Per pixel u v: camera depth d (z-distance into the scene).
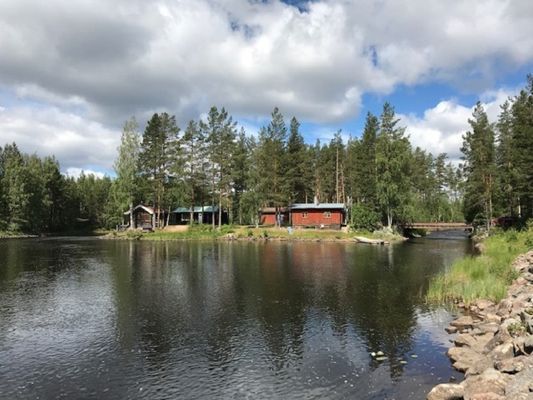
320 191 96.38
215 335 14.81
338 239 59.25
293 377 11.23
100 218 102.56
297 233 63.62
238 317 17.09
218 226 72.44
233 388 10.61
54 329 15.57
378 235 60.38
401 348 13.38
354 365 12.02
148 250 46.03
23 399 10.10
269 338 14.46
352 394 10.19
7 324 16.20
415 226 73.81
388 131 65.12
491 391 8.62
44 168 93.19
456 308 18.33
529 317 12.45
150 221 85.50
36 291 22.28
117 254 41.41
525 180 49.00
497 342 11.96
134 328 15.65
